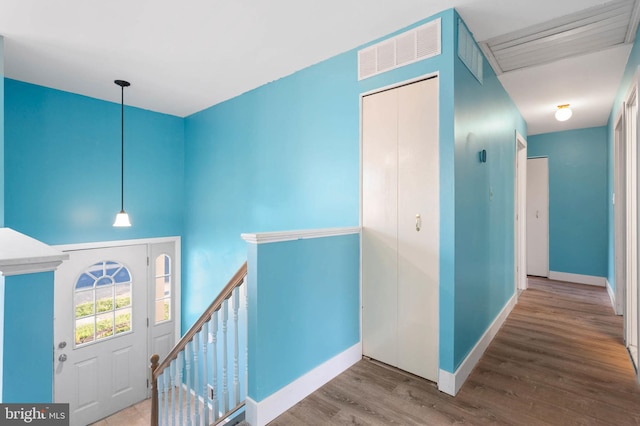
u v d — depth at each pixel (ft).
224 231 12.97
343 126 8.82
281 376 6.22
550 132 17.66
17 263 3.26
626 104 8.95
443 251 6.93
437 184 7.06
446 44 6.86
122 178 12.04
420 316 7.36
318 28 7.68
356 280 8.25
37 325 3.42
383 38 7.95
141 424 11.90
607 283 15.11
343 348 7.78
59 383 11.33
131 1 6.70
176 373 7.43
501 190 10.87
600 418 5.94
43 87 11.18
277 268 6.16
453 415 6.06
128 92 11.81
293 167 10.24
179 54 9.00
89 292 12.21
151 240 13.96
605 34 7.86
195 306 14.35
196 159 14.26
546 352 8.71
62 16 7.20
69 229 11.76
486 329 9.09
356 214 8.53
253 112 11.56
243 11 7.05
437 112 7.06
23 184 10.75
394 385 7.10
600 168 16.24
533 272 18.44
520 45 8.39
